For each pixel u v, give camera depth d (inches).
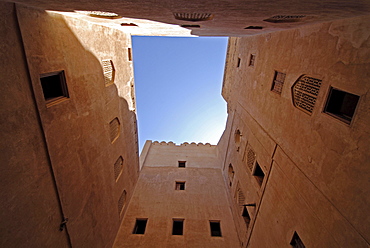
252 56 275.1
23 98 99.3
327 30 125.6
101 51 197.3
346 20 109.3
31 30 102.2
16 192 97.3
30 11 101.2
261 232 204.2
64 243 142.8
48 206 122.9
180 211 324.8
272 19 141.9
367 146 93.4
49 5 98.7
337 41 116.0
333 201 113.3
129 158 316.2
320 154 126.6
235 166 320.2
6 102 89.4
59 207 134.2
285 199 164.2
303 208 140.1
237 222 291.6
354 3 76.4
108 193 228.7
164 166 436.8
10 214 94.3
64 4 96.1
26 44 98.7
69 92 142.1
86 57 167.5
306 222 135.2
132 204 328.8
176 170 424.2
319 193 125.3
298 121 153.8
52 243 128.3
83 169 166.2
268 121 207.8
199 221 309.3
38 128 111.2
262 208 206.7
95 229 195.3
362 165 95.5
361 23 99.0
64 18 134.0
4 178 90.0
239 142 311.6
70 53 142.5
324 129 124.2
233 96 356.5
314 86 137.1
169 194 357.7
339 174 109.8
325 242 116.6
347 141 105.6
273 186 186.4
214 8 107.9
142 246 265.0
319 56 132.0
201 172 419.2
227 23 165.0
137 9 111.0
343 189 106.4
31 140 106.0
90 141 178.4
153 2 93.1
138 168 385.7
